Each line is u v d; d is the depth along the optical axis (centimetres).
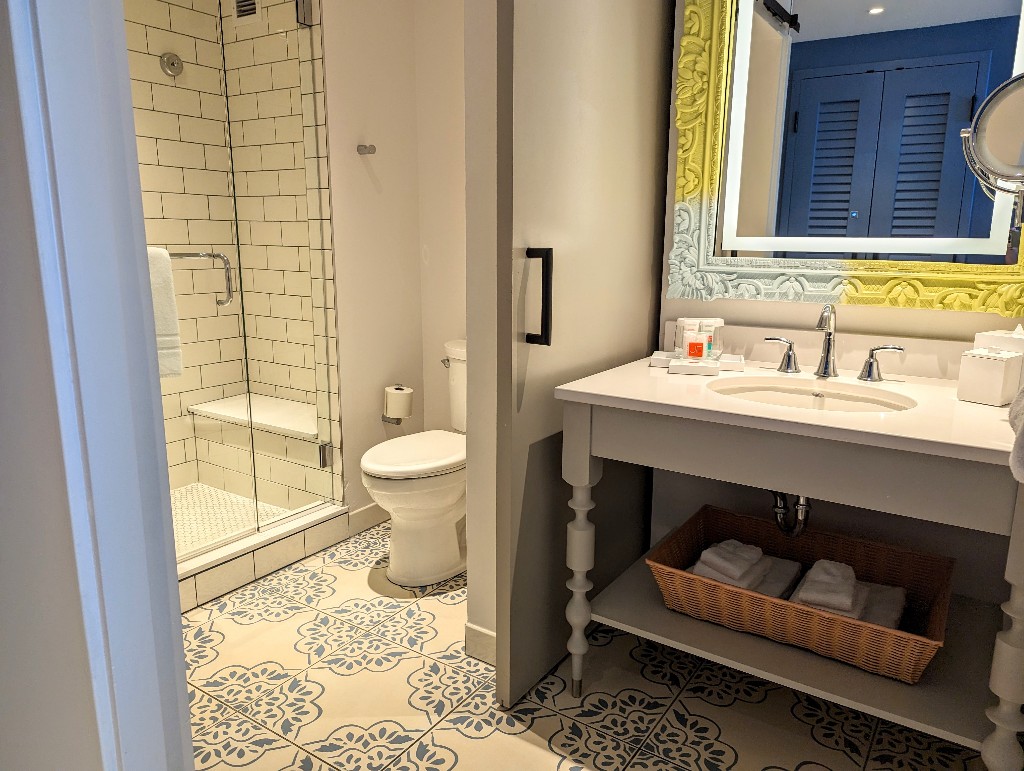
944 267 171
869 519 191
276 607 229
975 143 154
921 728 139
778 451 143
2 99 51
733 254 199
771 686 188
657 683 189
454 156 276
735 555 183
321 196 257
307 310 286
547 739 168
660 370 188
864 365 175
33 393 57
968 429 132
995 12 160
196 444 315
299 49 252
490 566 195
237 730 172
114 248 56
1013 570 125
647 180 203
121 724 61
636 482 222
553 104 160
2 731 74
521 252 157
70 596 60
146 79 277
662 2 197
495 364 182
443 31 270
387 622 221
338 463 274
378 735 170
